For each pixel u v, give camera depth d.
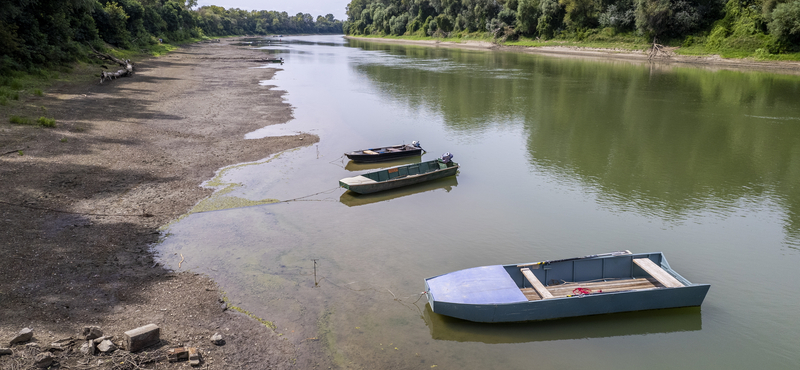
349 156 27.53
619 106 46.53
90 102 39.59
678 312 14.16
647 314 13.98
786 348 13.08
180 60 83.62
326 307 14.14
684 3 90.00
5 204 18.81
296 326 13.19
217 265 16.23
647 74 70.38
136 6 93.44
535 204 22.75
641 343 13.10
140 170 24.64
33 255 15.32
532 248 18.36
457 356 12.29
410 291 15.20
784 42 76.31
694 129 37.41
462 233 19.53
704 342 13.23
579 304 13.34
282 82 60.34
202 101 44.62
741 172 27.62
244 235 18.64
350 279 15.77
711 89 56.31
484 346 12.72
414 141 31.59
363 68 79.75
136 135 31.00
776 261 17.75
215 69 72.25
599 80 64.44
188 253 16.97
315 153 29.73
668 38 94.38
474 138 34.66
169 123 35.06
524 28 126.94
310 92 52.94
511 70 76.56
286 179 25.05
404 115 41.97
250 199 22.22
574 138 34.81
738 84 59.62
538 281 14.06
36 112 33.59
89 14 68.19
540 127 38.09
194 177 24.41
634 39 100.81
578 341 13.07
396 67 81.50
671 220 21.19
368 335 12.96
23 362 9.86
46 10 52.47
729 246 18.86
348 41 198.00
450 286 13.74
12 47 43.34
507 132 36.47
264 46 148.25
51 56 50.44
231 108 42.06
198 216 20.11
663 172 27.48
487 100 49.75
